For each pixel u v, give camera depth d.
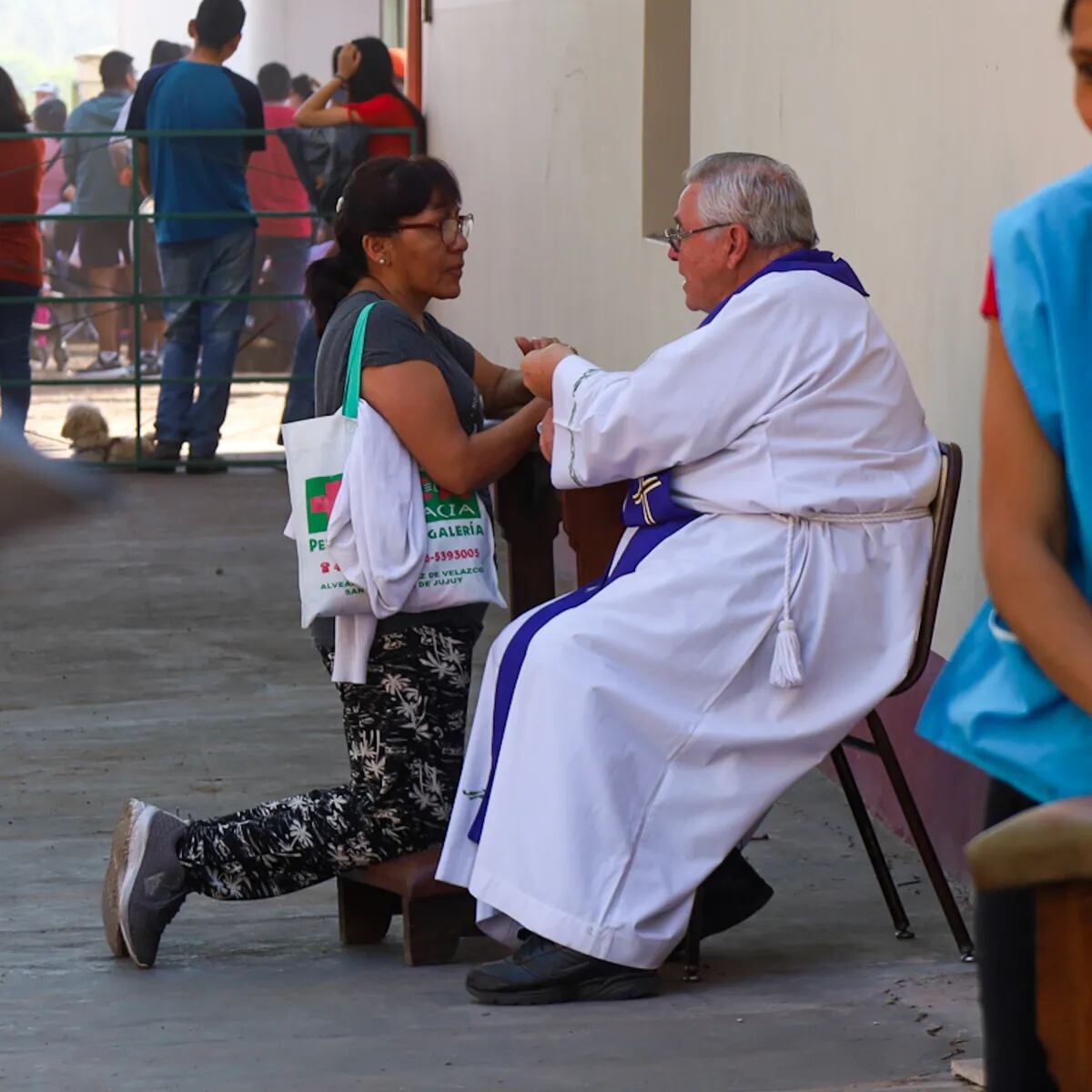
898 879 7.66
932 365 7.77
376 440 6.43
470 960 6.81
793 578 5.99
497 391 7.34
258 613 13.31
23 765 9.81
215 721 10.69
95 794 9.32
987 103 7.15
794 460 6.00
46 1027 6.00
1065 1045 2.33
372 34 25.19
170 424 18.67
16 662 12.02
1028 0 6.77
